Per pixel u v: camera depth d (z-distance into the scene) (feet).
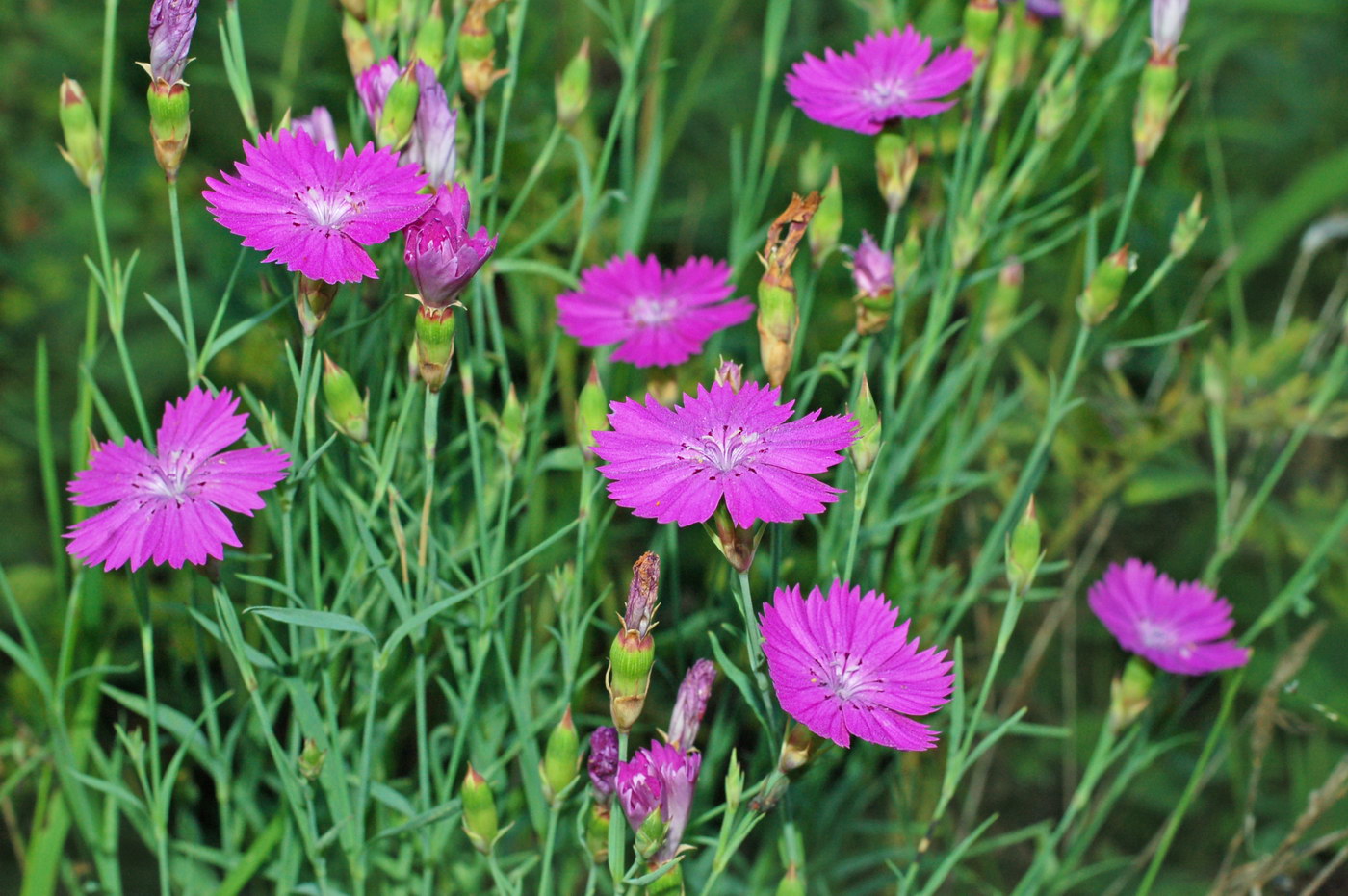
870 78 2.04
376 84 1.93
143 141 2.88
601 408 1.95
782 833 2.00
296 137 1.85
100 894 2.21
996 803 2.44
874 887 2.22
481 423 2.03
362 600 2.05
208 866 2.16
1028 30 2.17
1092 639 2.57
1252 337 2.81
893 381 2.07
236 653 1.90
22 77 2.93
